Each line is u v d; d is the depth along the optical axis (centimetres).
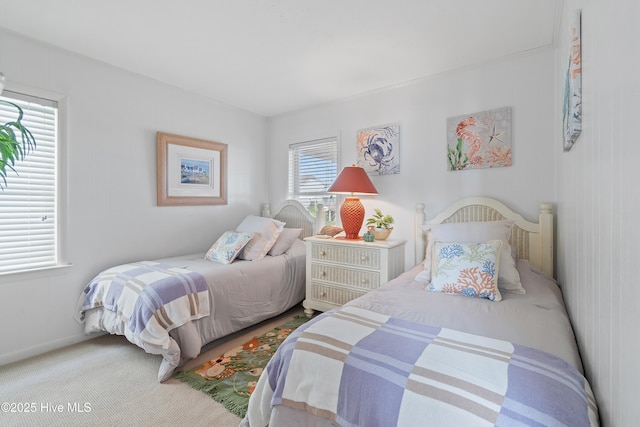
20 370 205
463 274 175
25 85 220
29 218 228
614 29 72
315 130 368
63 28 210
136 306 200
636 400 59
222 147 355
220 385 187
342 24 205
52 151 238
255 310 263
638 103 57
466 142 265
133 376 197
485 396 84
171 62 260
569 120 136
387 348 108
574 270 143
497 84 253
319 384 106
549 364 97
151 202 297
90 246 256
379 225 289
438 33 215
